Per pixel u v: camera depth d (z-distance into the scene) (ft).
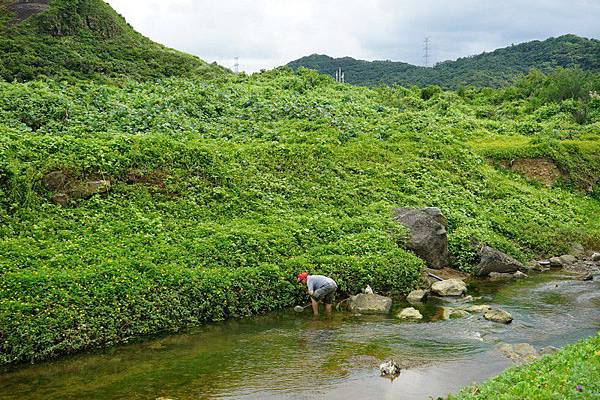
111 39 165.58
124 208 55.47
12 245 44.83
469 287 59.26
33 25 152.56
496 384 27.66
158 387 32.78
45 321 37.93
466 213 77.10
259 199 65.00
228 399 31.07
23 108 74.64
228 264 50.70
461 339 41.42
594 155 108.99
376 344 40.27
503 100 174.81
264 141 83.51
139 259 46.65
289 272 51.31
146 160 61.98
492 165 100.99
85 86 95.81
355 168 80.53
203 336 42.09
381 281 54.49
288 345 40.11
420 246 63.21
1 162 53.06
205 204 60.49
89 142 61.67
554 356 31.42
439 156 92.17
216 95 104.58
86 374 34.78
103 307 40.70
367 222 64.90
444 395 31.22
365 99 131.64
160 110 88.22
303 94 126.52
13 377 34.30
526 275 64.64
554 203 92.32
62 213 52.21
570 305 51.42
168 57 160.97
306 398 31.09
